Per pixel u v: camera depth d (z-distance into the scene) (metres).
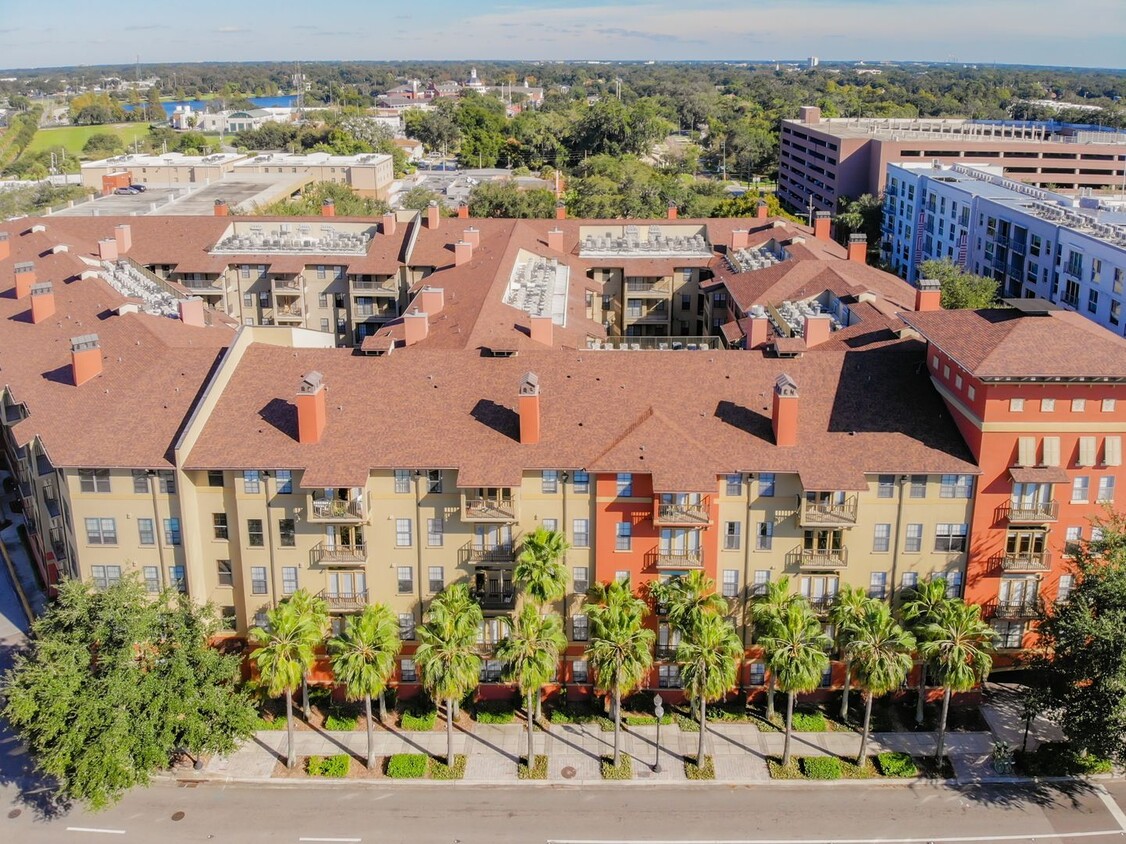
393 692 69.38
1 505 98.06
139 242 130.50
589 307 127.31
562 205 143.00
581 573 68.25
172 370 73.81
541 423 68.25
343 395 70.81
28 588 84.75
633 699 69.75
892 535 67.00
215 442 67.50
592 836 58.62
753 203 197.88
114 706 58.19
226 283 129.12
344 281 128.62
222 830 59.41
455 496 66.56
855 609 63.34
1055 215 146.00
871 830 59.03
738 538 67.19
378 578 68.44
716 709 69.06
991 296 128.62
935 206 180.75
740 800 61.47
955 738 66.50
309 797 62.06
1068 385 63.16
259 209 170.38
